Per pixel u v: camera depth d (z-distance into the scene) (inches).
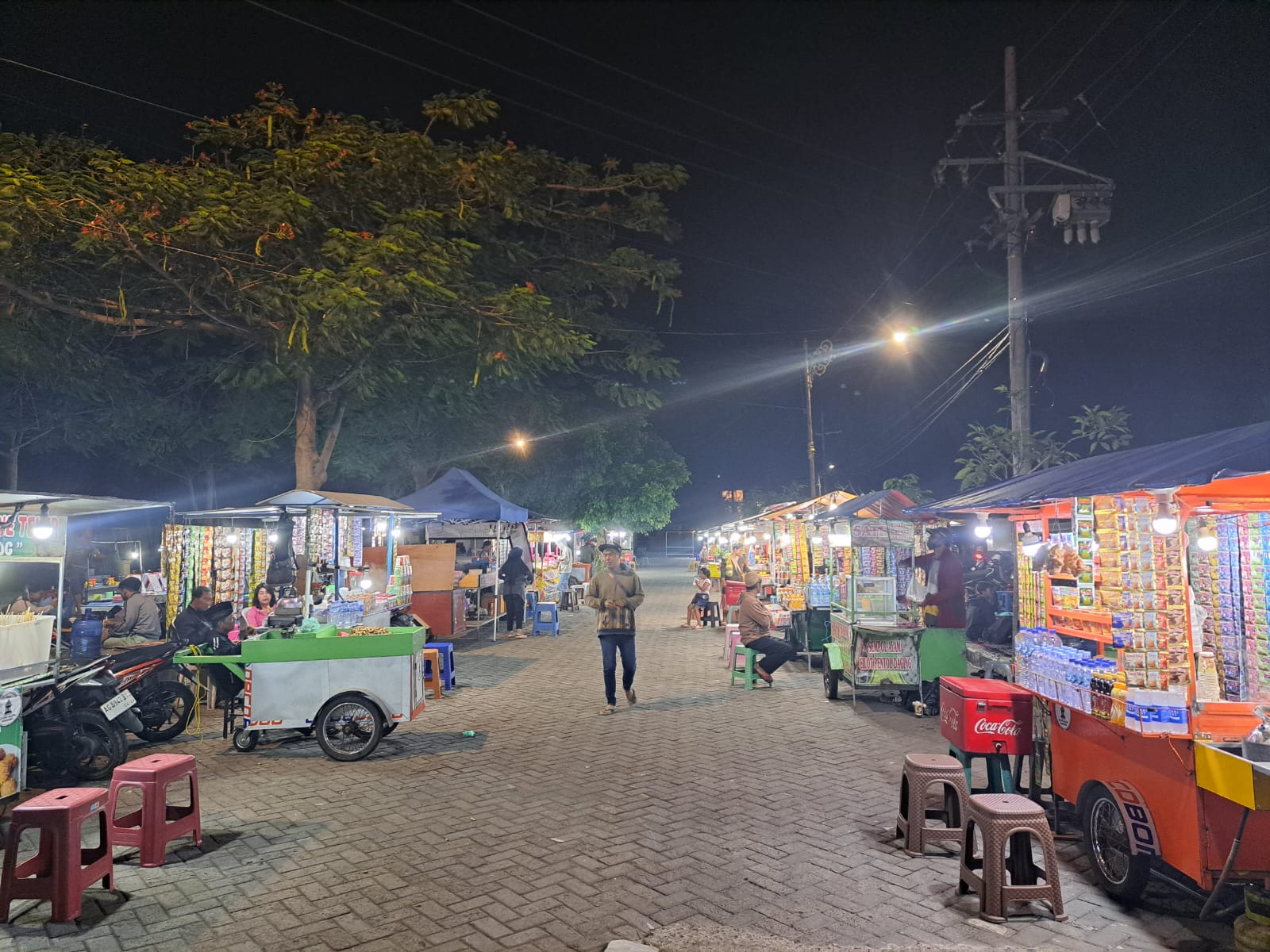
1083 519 216.7
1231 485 167.9
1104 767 191.8
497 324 537.0
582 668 513.7
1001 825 172.4
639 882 189.6
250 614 355.6
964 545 468.1
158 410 701.9
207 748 319.0
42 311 535.2
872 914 174.2
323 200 498.0
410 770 285.0
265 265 474.0
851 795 255.1
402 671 305.3
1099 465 238.7
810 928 167.6
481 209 609.0
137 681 306.0
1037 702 235.1
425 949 158.9
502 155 574.6
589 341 584.7
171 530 443.2
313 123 561.0
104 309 538.3
